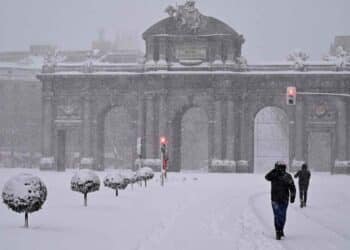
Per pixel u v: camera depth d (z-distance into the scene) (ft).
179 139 388.98
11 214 115.03
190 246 88.07
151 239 93.09
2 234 88.48
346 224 122.42
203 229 105.91
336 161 369.91
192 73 371.35
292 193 101.40
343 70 368.07
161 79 374.22
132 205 140.97
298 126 371.56
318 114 371.97
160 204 146.72
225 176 313.32
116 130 559.79
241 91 376.89
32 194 93.45
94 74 387.14
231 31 370.53
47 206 132.05
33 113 568.00
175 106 380.17
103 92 390.83
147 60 380.17
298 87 372.17
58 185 212.02
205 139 580.71
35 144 566.77
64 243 84.43
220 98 373.40
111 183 164.14
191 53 375.25
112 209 130.41
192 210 136.26
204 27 372.99
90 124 391.45
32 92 569.64
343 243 96.37
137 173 216.13
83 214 118.83
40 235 89.76
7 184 93.97
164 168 268.62
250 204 156.35
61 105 394.93
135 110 388.16
